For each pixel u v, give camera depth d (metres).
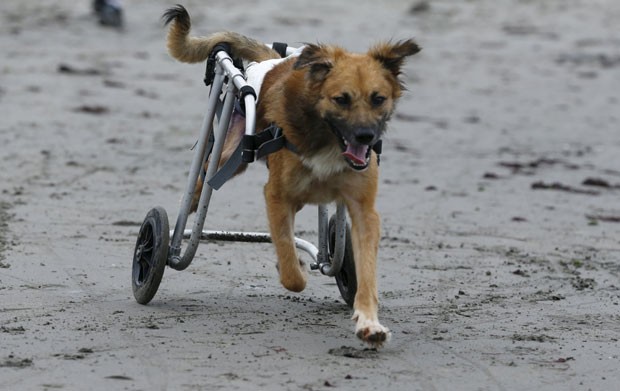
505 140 24.03
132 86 27.67
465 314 10.27
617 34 43.69
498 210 16.52
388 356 8.57
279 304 10.41
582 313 10.43
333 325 9.57
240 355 8.40
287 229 9.61
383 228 14.80
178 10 10.99
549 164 21.23
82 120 22.59
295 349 8.65
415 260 12.83
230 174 9.38
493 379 8.05
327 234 10.48
